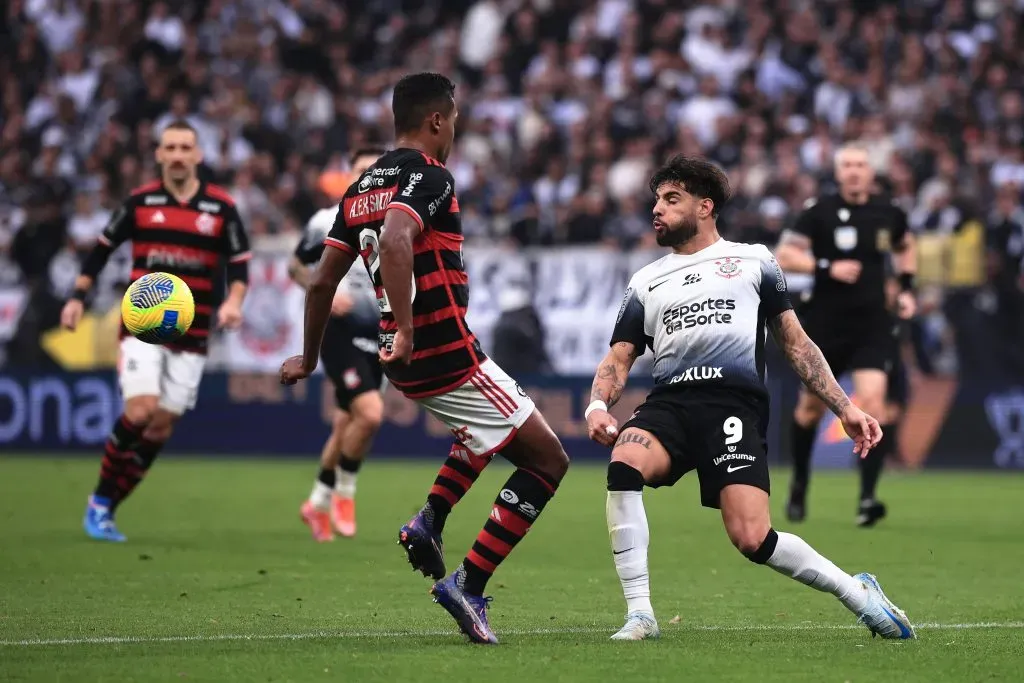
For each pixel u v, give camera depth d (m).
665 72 77.81
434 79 19.55
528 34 82.75
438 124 19.53
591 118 74.00
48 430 63.06
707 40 80.00
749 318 20.12
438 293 19.17
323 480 34.50
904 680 16.91
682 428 19.94
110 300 63.50
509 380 19.62
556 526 37.66
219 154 73.88
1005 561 30.84
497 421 19.41
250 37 81.75
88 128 79.69
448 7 87.56
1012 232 62.72
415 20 87.56
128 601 24.11
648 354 60.59
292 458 62.34
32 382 63.19
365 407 33.88
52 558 30.19
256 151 76.69
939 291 61.88
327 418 62.34
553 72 78.81
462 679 16.72
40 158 78.62
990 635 20.56
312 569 28.69
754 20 80.62
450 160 75.88
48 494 45.34
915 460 59.81
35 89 83.00
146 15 85.56
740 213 65.12
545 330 60.03
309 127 78.19
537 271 59.97
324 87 82.88
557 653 18.58
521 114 78.19
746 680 16.81
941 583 27.41
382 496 45.53
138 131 76.56
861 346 38.34
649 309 20.61
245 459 61.91
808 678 16.97
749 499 19.28
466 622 19.34
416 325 19.23
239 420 62.66
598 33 83.19
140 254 33.91
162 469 56.50
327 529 34.34
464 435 19.58
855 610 19.88
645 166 71.69
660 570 29.09
